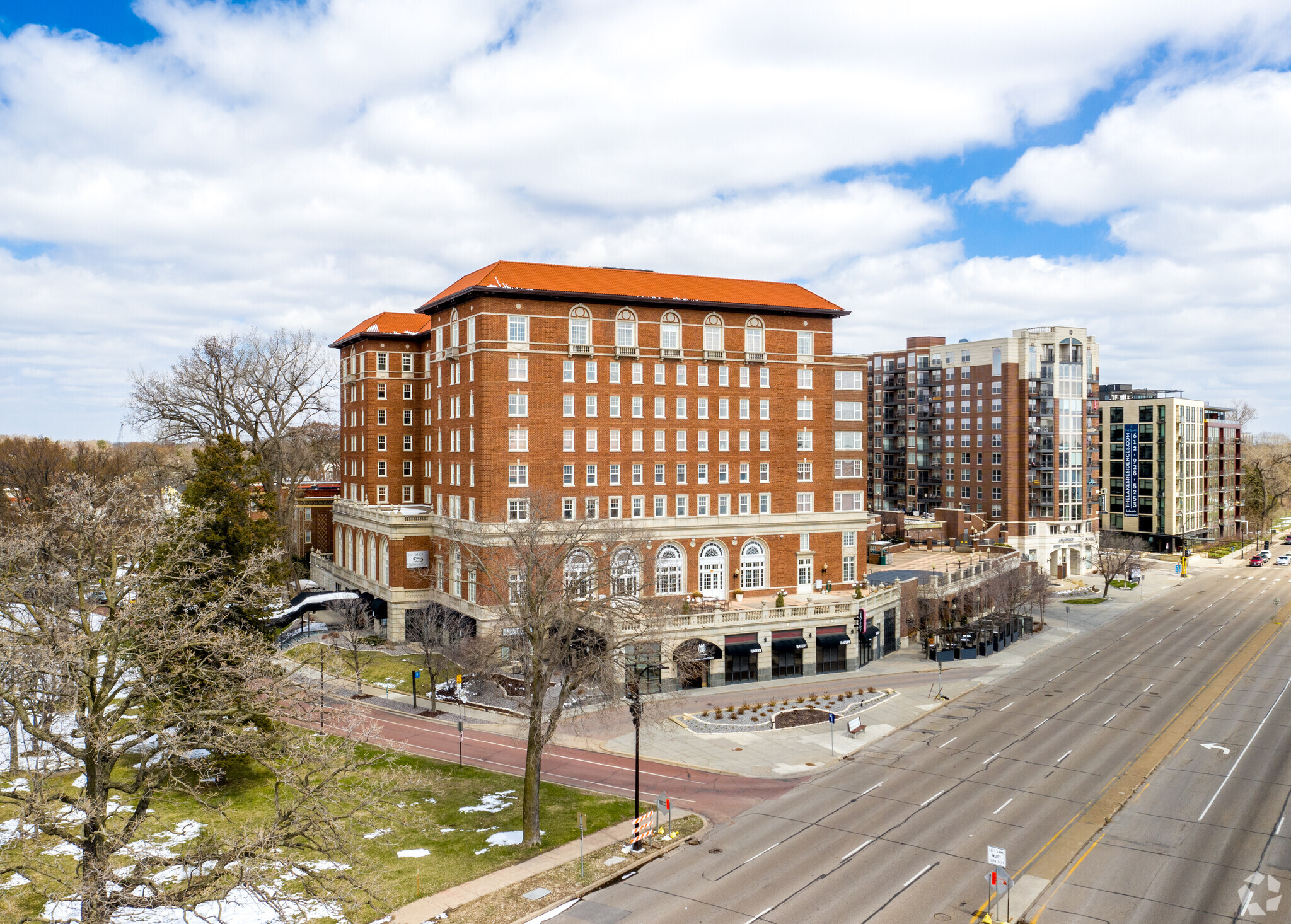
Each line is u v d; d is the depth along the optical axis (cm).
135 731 2920
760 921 3069
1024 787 4450
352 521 9081
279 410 9469
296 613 8056
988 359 13262
